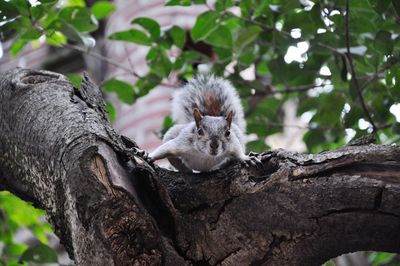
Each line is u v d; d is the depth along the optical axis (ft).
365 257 28.32
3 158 16.14
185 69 26.17
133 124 34.40
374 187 13.12
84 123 13.93
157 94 34.53
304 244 13.67
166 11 36.11
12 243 24.97
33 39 21.94
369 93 23.54
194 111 20.56
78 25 22.54
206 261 13.92
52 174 13.47
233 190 14.11
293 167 13.76
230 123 20.77
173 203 14.24
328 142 25.34
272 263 13.87
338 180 13.42
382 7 18.65
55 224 13.99
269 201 13.78
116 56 37.32
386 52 18.83
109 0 41.47
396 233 13.12
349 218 13.28
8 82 16.92
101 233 12.14
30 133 14.89
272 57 25.30
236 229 13.92
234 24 25.48
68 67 45.06
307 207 13.51
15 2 20.71
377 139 22.13
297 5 21.93
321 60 24.80
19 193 16.25
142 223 12.38
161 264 12.66
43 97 15.75
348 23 20.44
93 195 12.21
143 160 13.64
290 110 38.70
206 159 20.45
